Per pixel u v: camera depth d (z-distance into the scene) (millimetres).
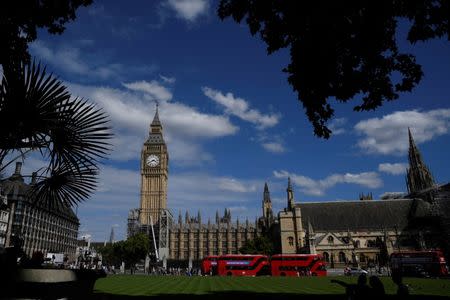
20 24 12352
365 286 13273
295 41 14602
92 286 12508
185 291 31500
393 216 117688
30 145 10031
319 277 65250
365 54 14445
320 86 15203
